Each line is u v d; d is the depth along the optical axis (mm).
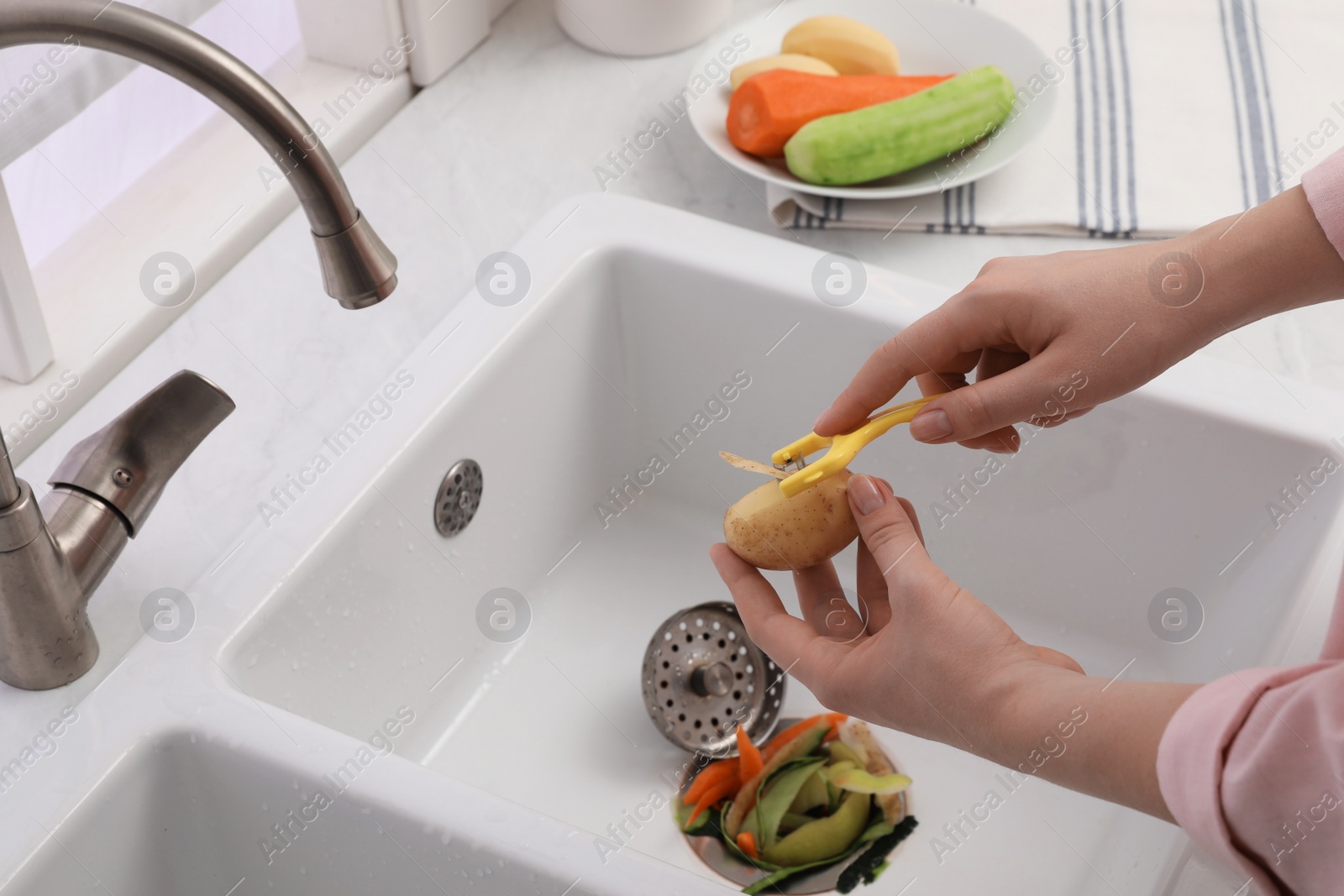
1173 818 395
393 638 716
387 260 532
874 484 529
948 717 468
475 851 514
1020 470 763
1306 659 604
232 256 828
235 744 550
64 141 816
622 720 757
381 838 540
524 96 990
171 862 585
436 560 736
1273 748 347
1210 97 969
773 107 854
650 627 813
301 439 706
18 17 400
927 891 666
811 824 685
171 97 889
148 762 555
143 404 553
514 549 809
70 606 550
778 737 721
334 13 941
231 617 603
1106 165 909
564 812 706
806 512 562
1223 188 886
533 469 808
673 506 891
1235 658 697
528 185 903
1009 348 590
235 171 874
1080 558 785
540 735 750
